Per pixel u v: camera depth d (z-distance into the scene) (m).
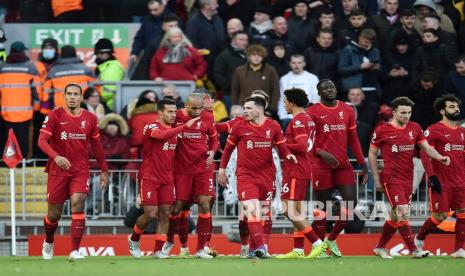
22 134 61.50
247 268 38.34
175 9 69.31
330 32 62.62
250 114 44.72
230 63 63.34
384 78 63.94
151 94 59.59
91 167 58.16
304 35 65.38
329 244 48.09
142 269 37.91
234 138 45.22
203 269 37.91
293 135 45.62
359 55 62.09
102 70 63.56
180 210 47.97
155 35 65.94
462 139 47.91
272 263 41.16
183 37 62.62
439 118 61.59
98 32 68.81
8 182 59.72
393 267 38.97
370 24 65.19
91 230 58.03
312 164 47.41
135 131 58.91
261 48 60.41
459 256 47.91
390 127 46.22
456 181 47.84
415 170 57.72
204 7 66.00
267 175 45.16
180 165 47.34
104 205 58.00
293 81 61.00
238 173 45.19
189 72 62.69
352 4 66.06
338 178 47.31
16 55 61.81
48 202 45.53
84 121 45.34
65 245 54.94
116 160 57.44
